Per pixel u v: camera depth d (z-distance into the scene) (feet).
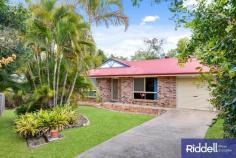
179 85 47.09
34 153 19.22
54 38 32.71
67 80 37.47
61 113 30.01
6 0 25.64
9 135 26.17
